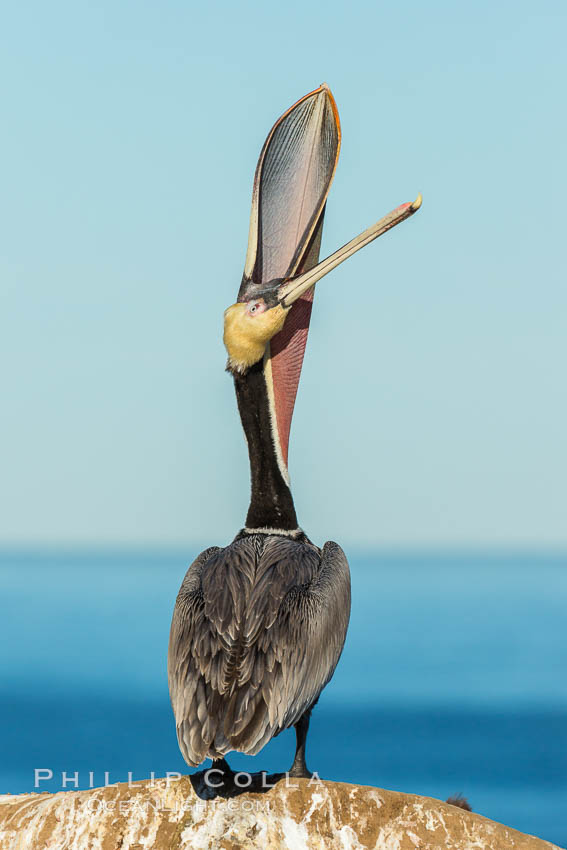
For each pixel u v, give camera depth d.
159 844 11.44
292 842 11.40
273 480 14.17
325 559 13.48
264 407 14.16
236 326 13.91
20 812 11.85
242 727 11.41
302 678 12.20
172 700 12.19
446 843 11.41
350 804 11.56
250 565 12.68
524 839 11.47
